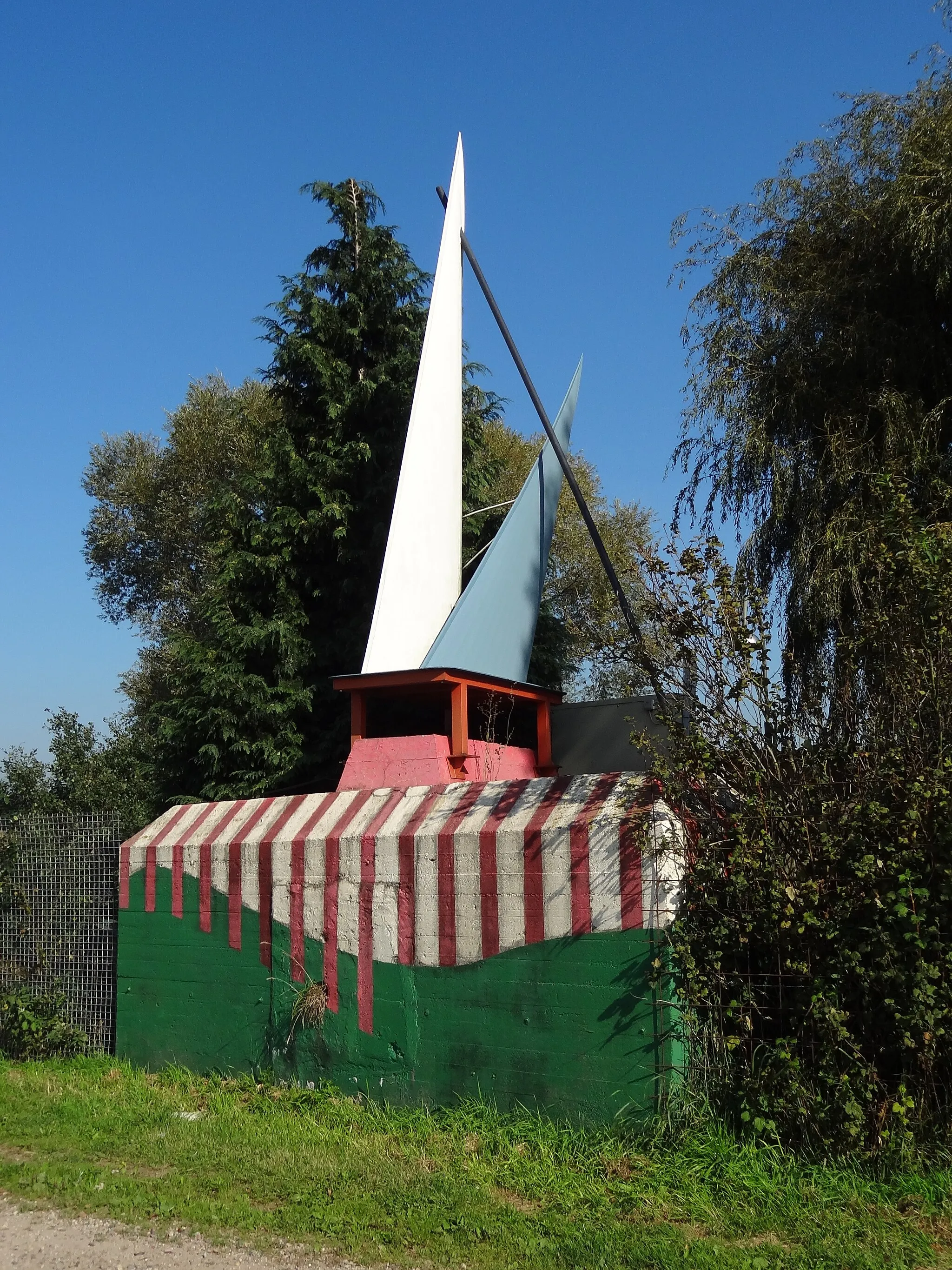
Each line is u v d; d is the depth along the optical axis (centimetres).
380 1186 646
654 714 782
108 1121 816
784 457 1137
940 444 1070
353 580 1733
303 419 1833
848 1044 623
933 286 1091
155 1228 605
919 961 606
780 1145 631
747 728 704
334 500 1736
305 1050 872
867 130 1177
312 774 1639
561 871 743
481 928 778
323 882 884
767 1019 665
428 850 818
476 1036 769
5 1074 1012
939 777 617
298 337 1823
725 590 726
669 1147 649
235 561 1708
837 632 1025
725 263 1244
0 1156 756
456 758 1077
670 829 700
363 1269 538
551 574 2489
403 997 815
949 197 1038
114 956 1074
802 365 1158
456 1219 588
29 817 1227
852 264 1149
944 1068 618
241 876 945
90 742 1764
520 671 1270
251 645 1648
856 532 1008
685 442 1273
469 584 1173
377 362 1873
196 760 1627
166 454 3247
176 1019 973
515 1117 738
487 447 2066
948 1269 497
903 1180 580
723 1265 506
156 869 1011
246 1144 743
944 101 1149
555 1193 623
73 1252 573
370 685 1117
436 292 1345
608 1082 698
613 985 705
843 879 648
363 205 1922
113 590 3372
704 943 687
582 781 788
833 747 698
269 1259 555
